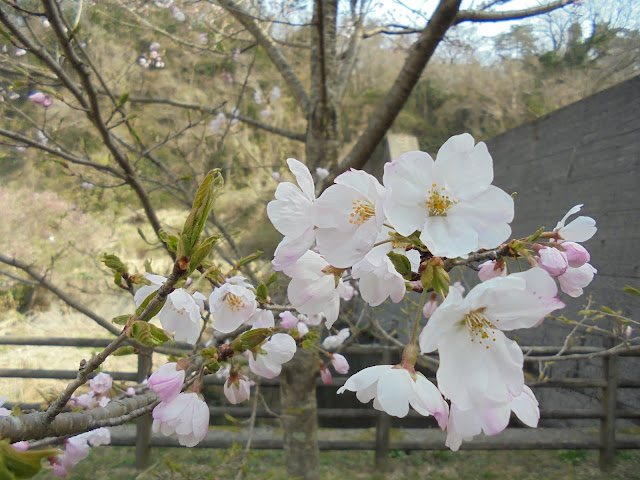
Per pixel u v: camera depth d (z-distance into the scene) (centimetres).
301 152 760
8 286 667
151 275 93
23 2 231
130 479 352
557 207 432
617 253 362
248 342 96
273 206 79
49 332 614
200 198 62
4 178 738
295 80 312
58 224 691
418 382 68
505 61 877
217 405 424
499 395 63
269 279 113
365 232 69
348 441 385
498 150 534
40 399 457
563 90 839
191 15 367
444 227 66
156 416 93
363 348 358
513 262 279
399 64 1179
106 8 284
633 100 355
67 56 158
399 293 80
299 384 281
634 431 390
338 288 91
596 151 389
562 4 264
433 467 383
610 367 362
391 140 639
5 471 42
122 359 570
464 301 61
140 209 716
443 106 1084
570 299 406
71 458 126
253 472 362
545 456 396
